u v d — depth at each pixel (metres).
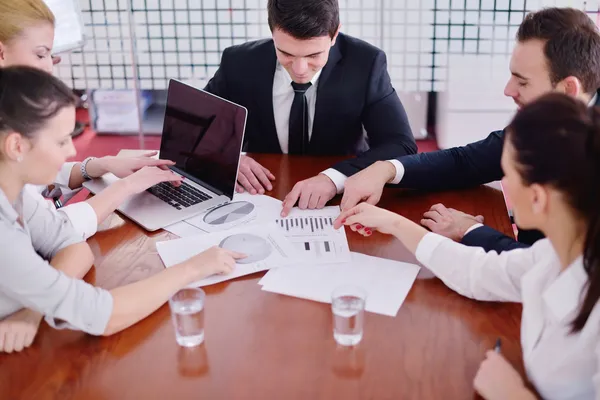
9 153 1.23
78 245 1.47
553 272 1.11
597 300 0.98
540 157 0.98
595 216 0.96
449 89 3.59
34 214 1.45
